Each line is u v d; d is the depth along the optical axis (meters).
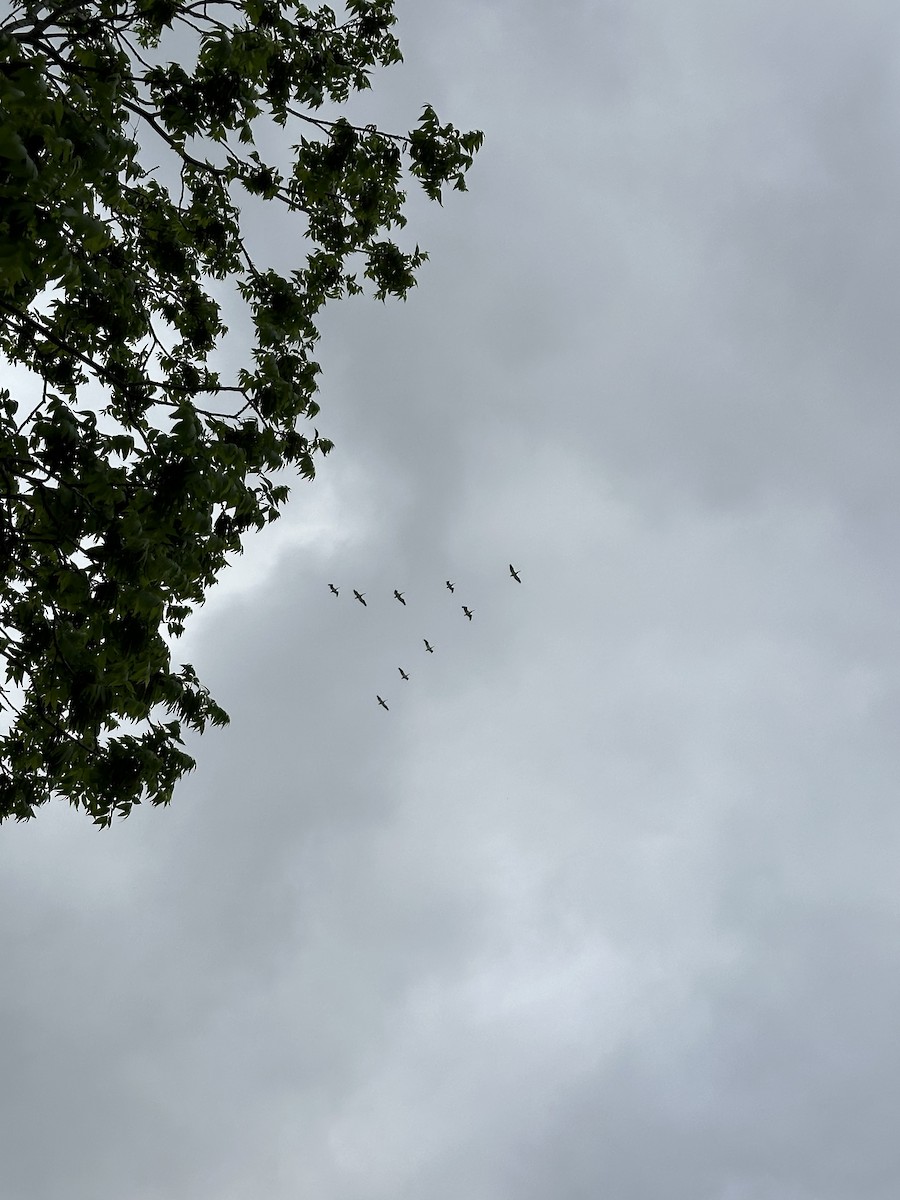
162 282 16.86
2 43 8.02
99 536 11.01
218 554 15.67
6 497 10.98
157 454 10.91
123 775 12.81
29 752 14.03
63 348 12.12
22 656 12.47
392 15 17.20
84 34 11.74
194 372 17.41
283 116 16.00
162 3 12.75
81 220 9.12
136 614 11.86
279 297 17.48
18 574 12.58
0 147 7.40
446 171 16.97
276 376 15.55
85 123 9.26
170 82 13.88
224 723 15.78
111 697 12.23
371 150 16.94
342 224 18.61
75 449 10.73
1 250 8.00
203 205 17.61
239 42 13.82
